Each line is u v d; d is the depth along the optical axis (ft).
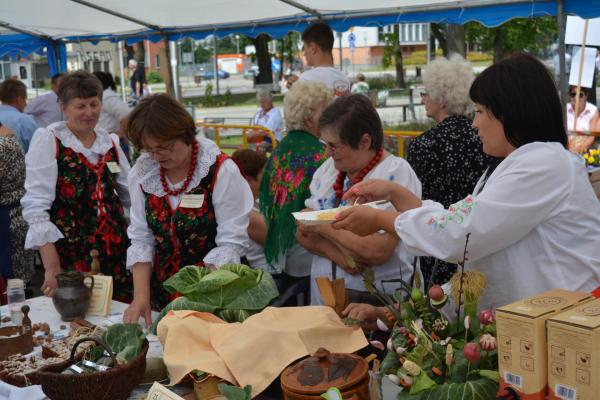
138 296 9.61
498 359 5.24
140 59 72.28
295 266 10.78
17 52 34.14
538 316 4.94
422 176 11.01
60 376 6.40
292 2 23.59
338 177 9.06
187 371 6.70
